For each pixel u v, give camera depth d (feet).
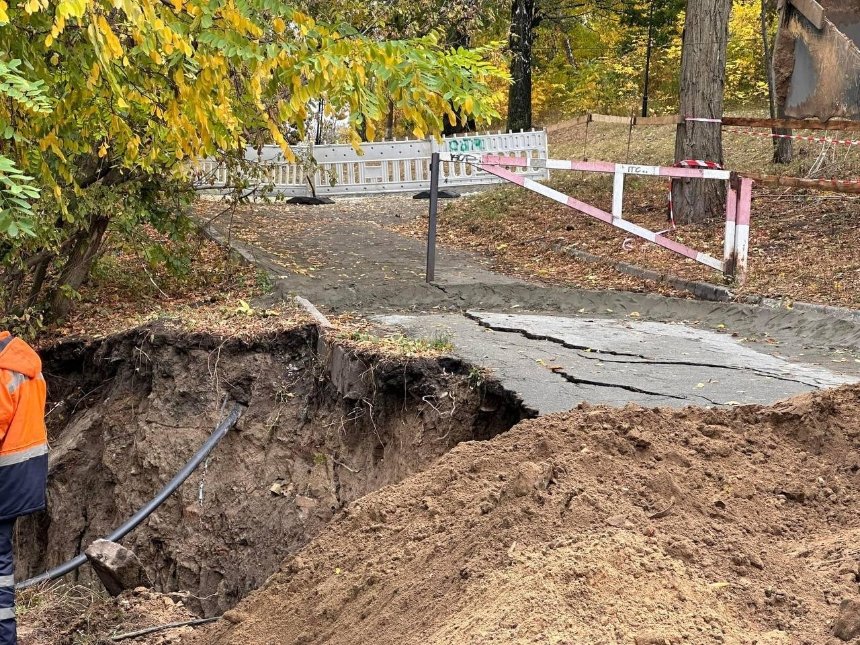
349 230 59.41
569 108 114.93
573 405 21.89
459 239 56.80
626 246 47.06
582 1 107.65
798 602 11.55
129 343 34.63
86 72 17.53
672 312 35.88
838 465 16.20
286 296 39.09
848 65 35.65
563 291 39.24
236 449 30.14
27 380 14.35
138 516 28.78
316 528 26.94
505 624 10.69
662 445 16.11
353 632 13.70
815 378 24.57
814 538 13.92
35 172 20.66
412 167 75.72
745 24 98.84
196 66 16.51
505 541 13.30
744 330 32.09
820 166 55.06
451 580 13.17
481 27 67.72
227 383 31.12
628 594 11.17
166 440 31.14
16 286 39.70
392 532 15.96
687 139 50.60
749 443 16.69
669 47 107.76
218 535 28.96
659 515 13.64
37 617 22.07
